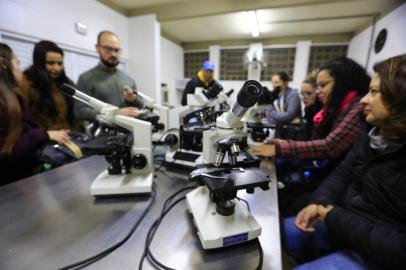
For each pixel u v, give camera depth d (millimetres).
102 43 1577
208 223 504
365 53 3168
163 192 766
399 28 2328
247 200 712
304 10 2805
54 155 1058
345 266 625
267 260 461
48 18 2051
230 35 4137
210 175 544
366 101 709
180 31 3918
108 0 2781
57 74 1583
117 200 703
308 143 1021
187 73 4930
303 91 1890
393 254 506
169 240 518
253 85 477
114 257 465
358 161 810
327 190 894
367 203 693
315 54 4078
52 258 458
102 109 787
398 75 583
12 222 581
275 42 4191
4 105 877
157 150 1163
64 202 687
